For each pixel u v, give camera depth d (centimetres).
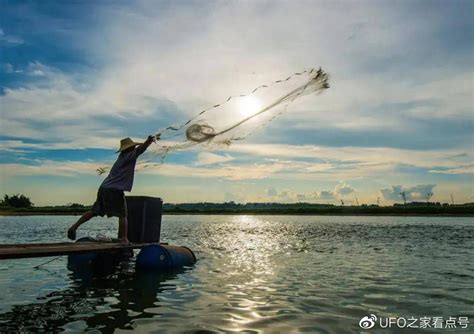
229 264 1190
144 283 889
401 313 644
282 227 3938
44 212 10494
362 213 12688
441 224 4794
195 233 2817
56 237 2133
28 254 731
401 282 912
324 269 1105
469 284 891
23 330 555
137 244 1076
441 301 725
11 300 732
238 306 684
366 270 1094
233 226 4197
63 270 1066
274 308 671
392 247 1770
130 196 1185
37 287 848
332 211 13650
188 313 639
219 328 561
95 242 1041
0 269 1080
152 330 552
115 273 1018
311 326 571
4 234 2380
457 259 1344
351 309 667
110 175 990
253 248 1703
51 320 603
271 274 1016
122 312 646
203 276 978
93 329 559
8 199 11612
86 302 714
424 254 1490
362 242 2044
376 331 552
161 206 1238
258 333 538
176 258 1102
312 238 2344
